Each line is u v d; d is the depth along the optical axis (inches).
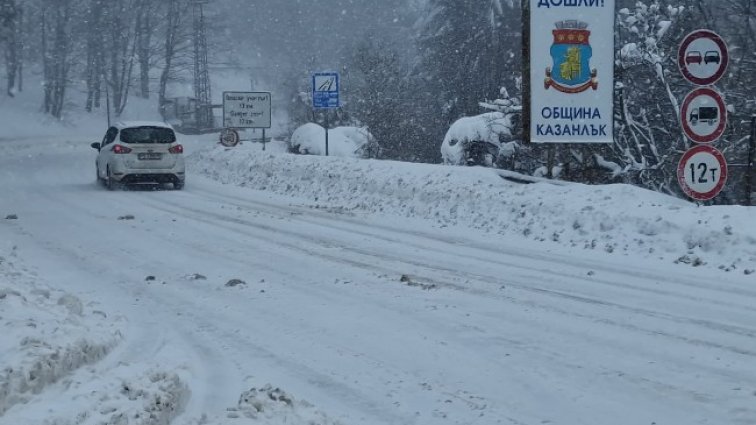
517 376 234.4
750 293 328.8
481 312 308.2
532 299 328.8
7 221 579.5
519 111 657.0
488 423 200.1
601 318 296.4
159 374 213.3
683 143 593.9
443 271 391.2
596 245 439.8
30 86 3218.5
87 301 328.5
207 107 2768.2
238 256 438.9
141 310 320.2
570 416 203.5
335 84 918.4
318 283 366.3
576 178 606.5
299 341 273.9
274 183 820.6
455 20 1622.8
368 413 207.3
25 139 2026.3
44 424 173.8
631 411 205.8
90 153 1496.1
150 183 828.6
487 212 532.7
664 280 359.3
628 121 596.4
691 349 256.1
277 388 207.9
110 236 510.3
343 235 512.1
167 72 3238.2
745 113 606.9
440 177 616.7
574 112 539.2
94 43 3125.0
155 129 823.1
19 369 197.8
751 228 389.1
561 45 535.2
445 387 226.4
